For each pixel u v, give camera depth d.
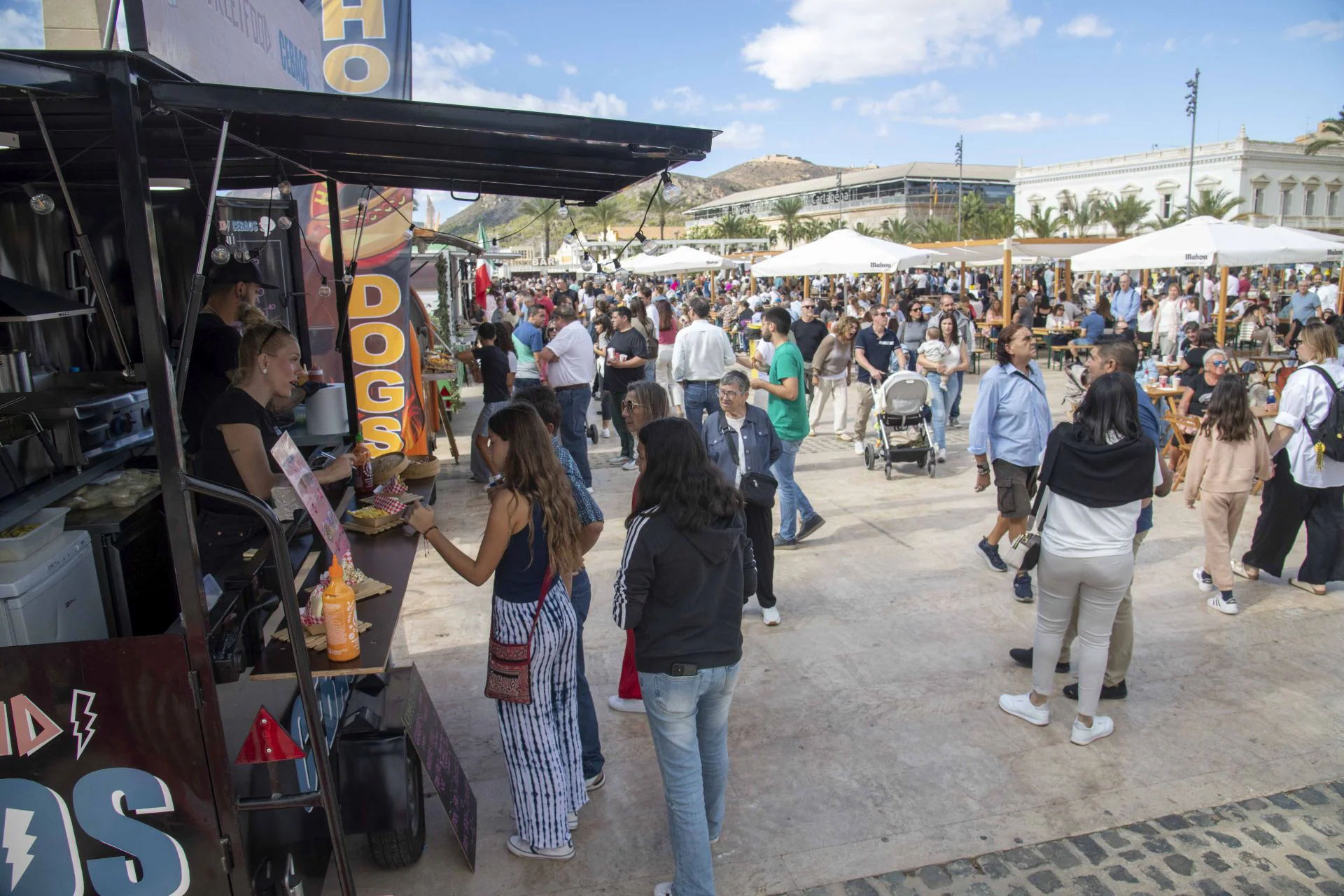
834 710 4.23
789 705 4.29
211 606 2.36
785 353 6.26
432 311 16.17
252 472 2.92
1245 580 5.85
